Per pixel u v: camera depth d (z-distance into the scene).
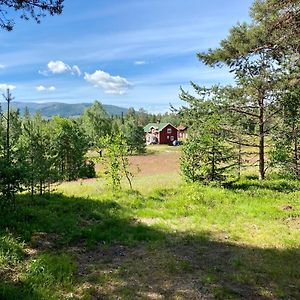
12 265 6.72
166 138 114.56
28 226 9.02
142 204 12.80
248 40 17.17
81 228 9.59
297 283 6.69
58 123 31.94
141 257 7.90
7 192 9.98
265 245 8.84
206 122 17.81
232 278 6.84
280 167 19.47
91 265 7.32
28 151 12.23
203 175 16.81
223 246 8.77
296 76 16.09
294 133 18.52
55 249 8.05
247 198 14.07
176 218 11.33
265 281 6.76
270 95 17.77
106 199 13.27
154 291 6.23
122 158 15.73
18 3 9.05
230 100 18.44
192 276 6.93
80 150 31.75
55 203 12.16
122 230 9.71
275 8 12.87
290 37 12.99
